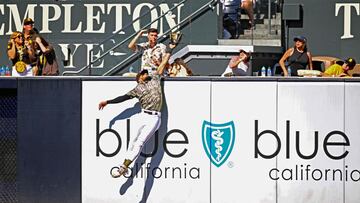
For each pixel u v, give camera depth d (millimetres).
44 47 58094
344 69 58844
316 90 53312
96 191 54031
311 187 53531
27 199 54281
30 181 54219
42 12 67625
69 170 54062
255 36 64625
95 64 67000
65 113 53969
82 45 67375
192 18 65938
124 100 52781
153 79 52469
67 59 67375
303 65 59844
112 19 67375
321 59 63562
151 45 54875
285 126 53438
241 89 53469
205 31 65875
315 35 66438
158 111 52500
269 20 64188
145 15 67000
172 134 53656
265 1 65188
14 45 57406
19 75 57281
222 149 53594
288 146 53469
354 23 66438
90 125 53906
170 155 53719
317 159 53469
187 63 62438
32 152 54125
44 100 53938
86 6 67438
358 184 53531
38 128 54031
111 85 53781
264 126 53469
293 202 53562
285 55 60000
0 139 54344
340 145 53438
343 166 53469
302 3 66312
